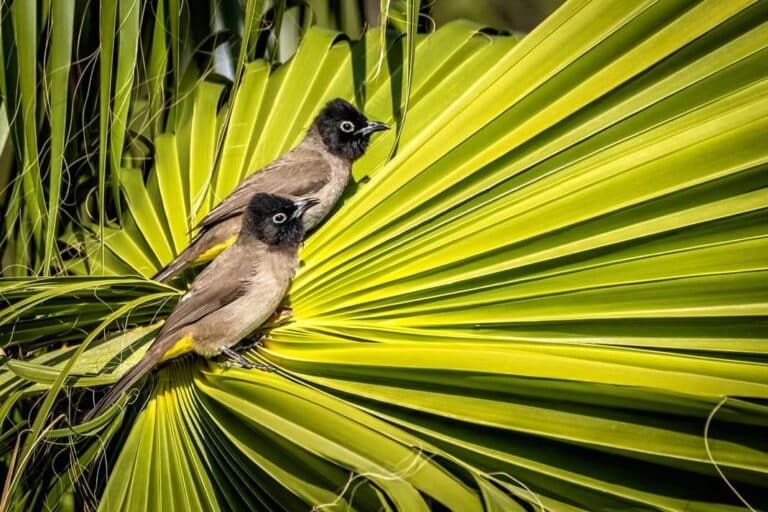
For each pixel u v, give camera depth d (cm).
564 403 617
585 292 711
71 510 779
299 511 650
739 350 646
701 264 679
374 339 759
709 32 731
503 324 732
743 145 691
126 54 829
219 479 704
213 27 1104
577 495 594
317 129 1066
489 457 620
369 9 1321
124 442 791
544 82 796
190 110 1076
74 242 986
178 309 848
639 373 620
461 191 805
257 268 861
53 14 826
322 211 1056
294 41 1187
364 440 638
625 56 764
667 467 584
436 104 971
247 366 812
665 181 712
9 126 884
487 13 1791
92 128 991
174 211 1005
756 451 561
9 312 727
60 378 643
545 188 764
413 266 802
